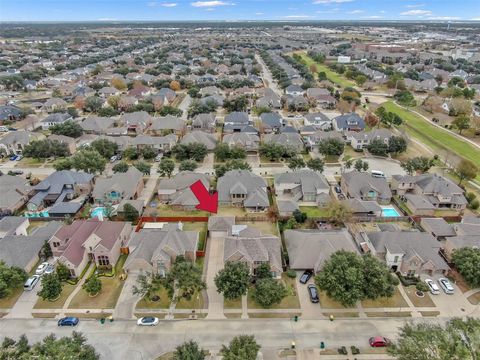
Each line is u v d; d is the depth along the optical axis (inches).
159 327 2164.1
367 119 6058.1
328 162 4589.1
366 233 2856.8
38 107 7022.6
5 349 1784.0
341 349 2009.1
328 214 3280.0
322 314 2269.9
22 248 2677.2
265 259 2501.2
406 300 2378.2
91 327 2162.9
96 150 4407.0
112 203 3506.4
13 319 2214.6
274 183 3796.8
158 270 2536.9
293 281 2527.1
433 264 2549.2
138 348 2025.1
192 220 3238.2
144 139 4845.0
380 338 2048.5
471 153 4913.9
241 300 2372.0
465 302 2368.4
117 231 2810.0
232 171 3784.5
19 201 3481.8
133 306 2313.0
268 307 2308.1
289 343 2062.0
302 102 6904.5
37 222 3262.8
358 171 3855.8
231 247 2588.6
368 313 2278.5
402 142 4709.6
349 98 7234.3
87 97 7155.5
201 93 7795.3
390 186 3880.4
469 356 1649.9
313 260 2586.1
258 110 6530.5
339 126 5634.8
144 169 3996.1
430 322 2207.2
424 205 3358.8
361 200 3425.2
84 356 1765.5
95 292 2364.7
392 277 2427.4
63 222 3093.0
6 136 4842.5
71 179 3678.6
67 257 2490.2
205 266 2677.2
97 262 2645.2
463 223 2989.7
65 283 2493.8
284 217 3235.7
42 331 2132.1
